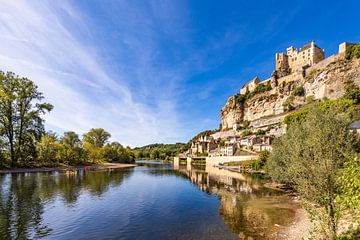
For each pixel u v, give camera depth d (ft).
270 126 419.95
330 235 37.78
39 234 61.98
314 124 78.28
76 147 323.57
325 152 40.42
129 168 325.01
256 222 70.54
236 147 420.77
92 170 266.57
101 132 506.48
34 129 234.79
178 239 58.80
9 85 213.87
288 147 102.53
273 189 131.23
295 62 501.56
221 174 235.20
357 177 27.07
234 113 599.98
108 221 73.87
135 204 97.50
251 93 570.46
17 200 98.27
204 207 92.53
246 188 138.21
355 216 34.19
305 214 76.79
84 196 110.73
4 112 212.43
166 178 199.21
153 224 71.15
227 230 64.28
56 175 195.31
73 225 69.56
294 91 432.66
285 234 58.75
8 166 211.82
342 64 345.72
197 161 512.63
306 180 41.57
